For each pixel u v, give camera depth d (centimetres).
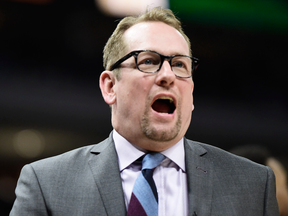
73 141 1202
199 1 1280
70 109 1223
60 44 1281
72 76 1280
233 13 1312
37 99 1208
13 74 1227
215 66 1412
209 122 1350
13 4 1241
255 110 1391
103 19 1276
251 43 1380
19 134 1165
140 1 1161
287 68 1394
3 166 1144
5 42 1244
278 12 1314
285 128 1362
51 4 1257
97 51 1298
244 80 1412
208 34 1353
